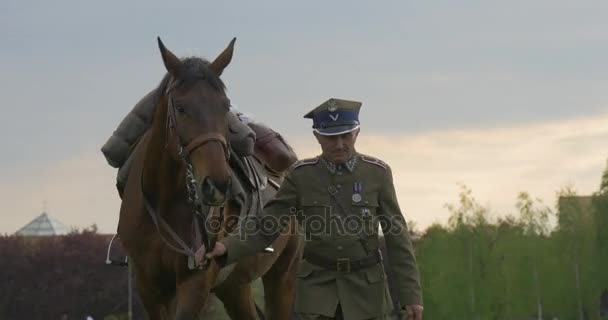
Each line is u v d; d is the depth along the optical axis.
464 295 60.38
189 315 8.21
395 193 7.47
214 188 7.46
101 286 69.75
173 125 7.89
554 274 60.12
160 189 8.38
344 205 7.35
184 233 8.38
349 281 7.34
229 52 8.22
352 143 7.36
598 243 60.91
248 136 9.02
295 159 10.42
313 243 7.40
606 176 61.88
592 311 61.69
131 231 8.61
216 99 7.75
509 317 61.00
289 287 10.75
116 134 9.05
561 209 62.19
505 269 60.53
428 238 63.25
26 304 69.31
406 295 7.25
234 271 9.66
